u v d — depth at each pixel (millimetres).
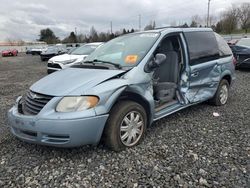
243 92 7410
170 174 3133
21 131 3553
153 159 3494
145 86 3953
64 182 3031
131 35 4906
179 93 4762
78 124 3209
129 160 3479
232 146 3852
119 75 3740
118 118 3576
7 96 7734
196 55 4977
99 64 4242
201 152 3674
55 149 3818
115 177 3104
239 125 4727
